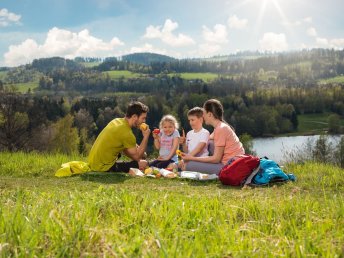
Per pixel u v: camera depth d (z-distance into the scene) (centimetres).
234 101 15762
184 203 416
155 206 410
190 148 919
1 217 321
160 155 961
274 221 368
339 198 486
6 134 4431
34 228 304
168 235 321
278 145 10762
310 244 285
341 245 291
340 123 14738
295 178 771
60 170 869
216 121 859
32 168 957
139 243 279
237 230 324
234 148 843
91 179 801
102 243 288
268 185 700
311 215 390
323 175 804
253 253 269
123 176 832
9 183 761
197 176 801
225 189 695
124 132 873
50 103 11350
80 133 9562
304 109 17800
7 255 257
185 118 13862
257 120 13862
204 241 297
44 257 261
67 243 277
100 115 11962
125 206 405
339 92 18912
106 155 876
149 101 14350
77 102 12950
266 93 18625
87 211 365
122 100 15000
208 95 17662
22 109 4634
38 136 5122
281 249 284
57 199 467
